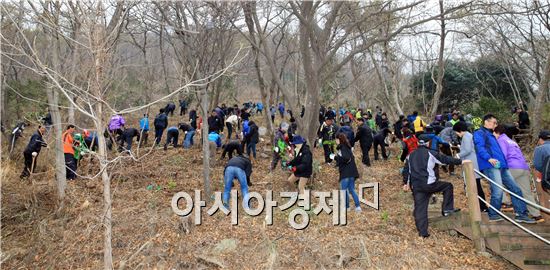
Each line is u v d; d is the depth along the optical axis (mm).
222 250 6445
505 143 6762
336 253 6238
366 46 9008
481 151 6566
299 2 9656
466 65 28984
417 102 30641
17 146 11328
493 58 26578
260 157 13281
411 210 8273
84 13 4699
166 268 6148
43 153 10258
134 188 9305
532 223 6363
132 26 11914
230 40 10047
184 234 7035
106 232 4945
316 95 9594
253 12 9297
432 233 7016
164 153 12859
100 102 4723
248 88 38125
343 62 9305
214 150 11562
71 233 7238
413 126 12734
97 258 6562
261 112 28688
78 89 4555
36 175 9648
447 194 6922
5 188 8711
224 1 8508
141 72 13570
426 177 6793
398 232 7062
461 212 6723
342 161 7879
